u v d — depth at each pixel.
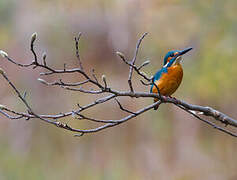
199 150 12.55
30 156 12.85
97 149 12.58
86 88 13.09
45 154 12.74
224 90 12.16
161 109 12.75
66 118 12.83
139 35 13.64
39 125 13.00
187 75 12.50
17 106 13.24
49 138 12.88
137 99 12.50
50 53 13.95
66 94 13.20
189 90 12.42
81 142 12.70
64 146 12.73
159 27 13.50
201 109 6.18
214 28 12.79
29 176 12.54
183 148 12.56
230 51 12.24
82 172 12.38
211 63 12.27
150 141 12.63
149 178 12.21
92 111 12.57
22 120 13.09
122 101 12.52
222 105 12.32
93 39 13.82
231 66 12.07
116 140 12.64
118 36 13.73
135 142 12.58
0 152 12.85
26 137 12.96
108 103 12.56
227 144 12.66
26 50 14.12
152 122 12.66
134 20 13.86
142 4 13.95
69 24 14.08
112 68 13.50
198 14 13.16
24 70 13.80
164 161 12.51
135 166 12.35
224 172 12.32
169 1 13.73
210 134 12.74
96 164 12.47
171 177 12.12
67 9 14.24
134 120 12.66
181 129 12.70
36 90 13.47
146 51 13.43
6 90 13.60
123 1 14.07
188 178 12.12
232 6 12.75
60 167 12.55
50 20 14.20
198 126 12.68
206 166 12.44
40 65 4.82
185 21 13.28
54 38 14.03
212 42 12.62
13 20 14.70
